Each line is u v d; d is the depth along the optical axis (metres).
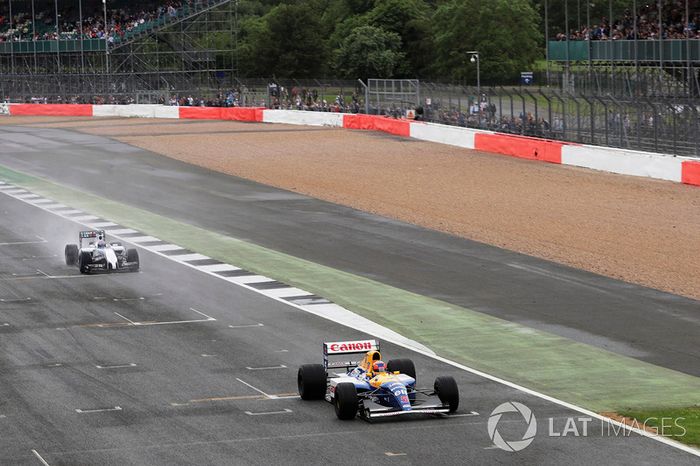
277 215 47.81
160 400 21.61
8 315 29.81
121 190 56.38
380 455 18.20
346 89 93.25
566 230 43.06
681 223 44.28
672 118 57.50
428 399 21.38
